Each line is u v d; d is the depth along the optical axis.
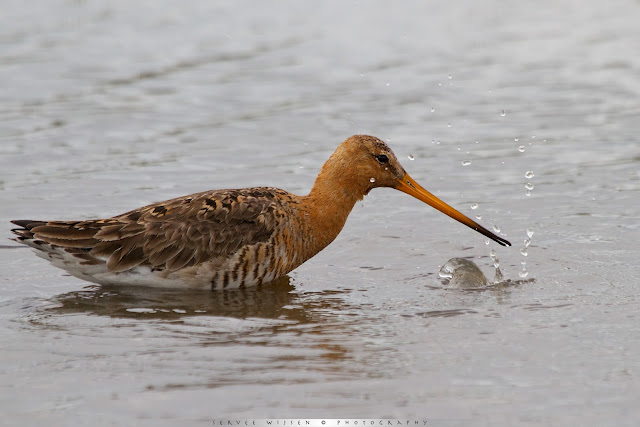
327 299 13.70
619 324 12.11
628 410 9.54
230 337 11.98
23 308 13.23
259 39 30.11
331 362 11.01
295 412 9.68
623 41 29.41
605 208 17.36
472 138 21.72
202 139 21.78
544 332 11.89
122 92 25.11
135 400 9.95
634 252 15.16
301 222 14.84
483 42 29.83
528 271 14.59
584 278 14.13
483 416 9.52
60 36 29.95
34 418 9.54
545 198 18.02
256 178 19.30
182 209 14.32
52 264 14.16
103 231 13.98
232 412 9.68
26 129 22.14
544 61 27.70
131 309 13.24
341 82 26.03
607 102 24.02
